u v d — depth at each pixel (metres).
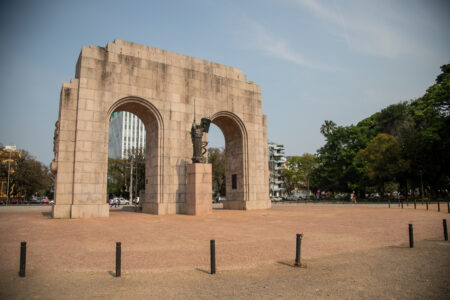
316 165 85.75
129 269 8.72
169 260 9.68
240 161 33.81
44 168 76.06
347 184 64.12
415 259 9.67
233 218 22.80
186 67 30.44
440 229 15.86
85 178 24.09
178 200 28.05
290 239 13.25
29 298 6.58
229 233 15.03
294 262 9.38
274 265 9.09
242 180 33.25
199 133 27.06
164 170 27.77
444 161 47.78
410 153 49.94
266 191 34.31
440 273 8.14
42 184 69.75
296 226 17.64
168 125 28.61
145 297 6.59
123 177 72.75
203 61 31.67
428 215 23.61
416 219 20.75
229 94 32.94
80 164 24.03
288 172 93.56
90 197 24.09
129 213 28.47
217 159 67.56
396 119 60.28
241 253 10.56
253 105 34.62
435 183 54.59
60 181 23.45
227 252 10.73
